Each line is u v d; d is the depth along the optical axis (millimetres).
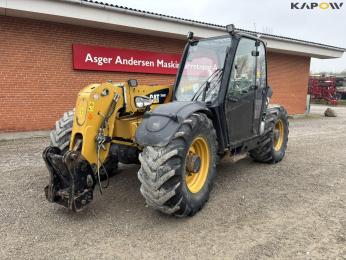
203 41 4891
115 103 4027
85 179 3701
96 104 3855
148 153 3566
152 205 3666
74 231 3574
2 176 5340
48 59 9750
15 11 8477
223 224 3809
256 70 5336
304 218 4016
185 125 3742
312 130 11594
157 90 4746
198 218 3936
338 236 3592
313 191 4941
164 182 3521
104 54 10625
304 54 17172
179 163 3607
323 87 30891
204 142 4059
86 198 3721
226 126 4590
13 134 9344
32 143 8234
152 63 11758
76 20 9445
